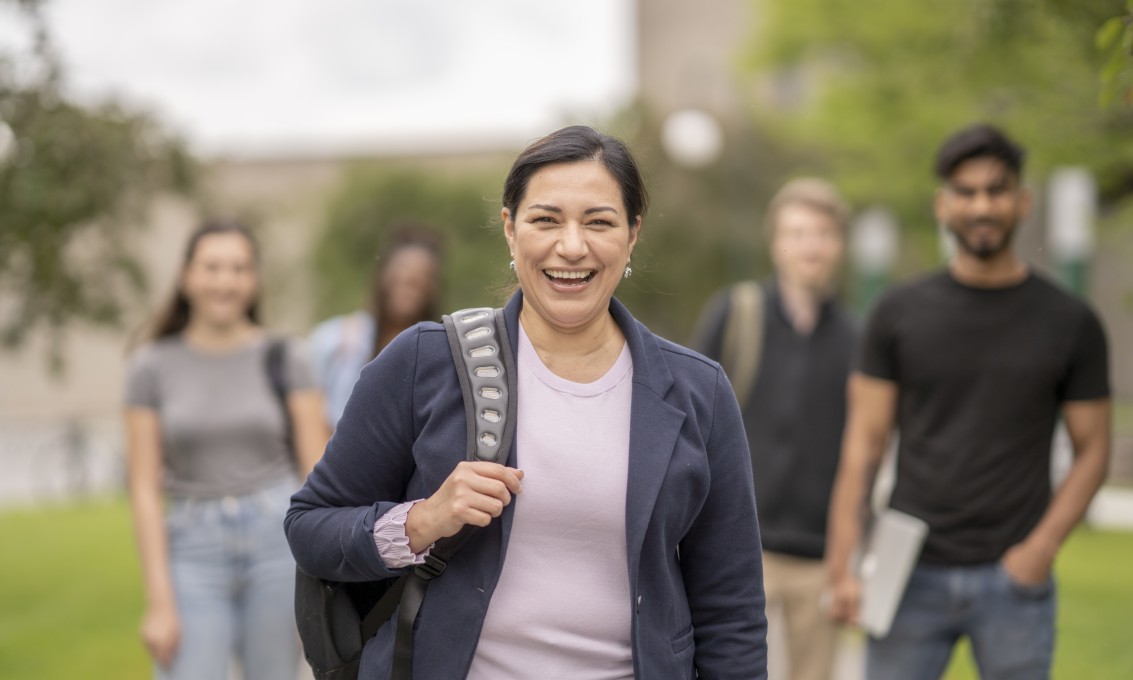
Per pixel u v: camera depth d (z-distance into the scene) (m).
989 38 11.17
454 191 42.56
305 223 43.72
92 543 16.75
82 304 11.66
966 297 5.53
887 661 5.63
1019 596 5.36
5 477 28.36
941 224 5.71
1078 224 16.44
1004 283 5.49
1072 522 5.32
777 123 39.09
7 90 10.07
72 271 11.54
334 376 7.50
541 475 3.34
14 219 10.52
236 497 5.82
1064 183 16.42
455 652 3.33
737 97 39.53
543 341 3.48
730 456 3.55
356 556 3.35
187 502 5.82
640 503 3.33
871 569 5.61
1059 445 11.97
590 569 3.38
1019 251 17.06
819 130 23.61
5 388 45.62
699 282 43.59
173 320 6.07
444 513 3.21
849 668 9.06
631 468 3.35
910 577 5.55
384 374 3.44
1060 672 8.60
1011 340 5.41
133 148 11.29
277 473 5.94
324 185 46.22
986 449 5.42
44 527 18.62
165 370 5.96
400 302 7.45
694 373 3.55
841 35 20.88
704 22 63.12
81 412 45.22
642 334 3.53
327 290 42.47
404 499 3.58
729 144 41.69
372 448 3.45
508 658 3.36
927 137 19.22
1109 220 16.86
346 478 3.47
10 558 15.39
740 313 7.13
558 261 3.33
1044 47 13.02
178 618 5.68
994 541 5.41
